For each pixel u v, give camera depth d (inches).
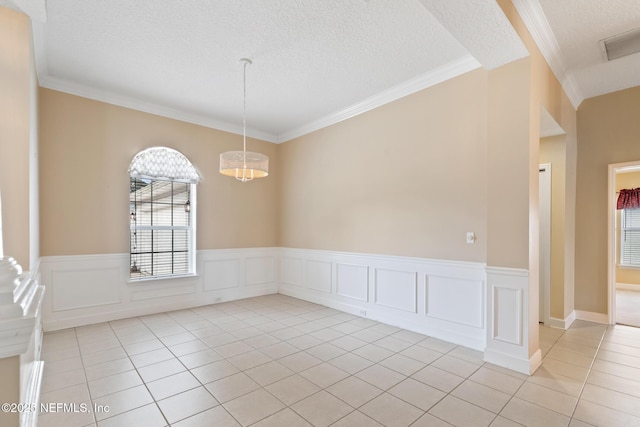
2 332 38.7
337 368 105.0
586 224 159.9
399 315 147.8
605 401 85.7
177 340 129.7
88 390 90.1
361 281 166.2
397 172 150.2
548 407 82.8
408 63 128.1
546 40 109.5
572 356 115.5
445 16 82.7
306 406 83.1
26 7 87.0
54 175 141.6
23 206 89.5
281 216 224.7
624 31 107.2
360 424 75.7
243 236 208.1
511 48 98.0
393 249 151.3
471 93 124.3
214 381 95.9
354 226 171.2
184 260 184.2
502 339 107.0
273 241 224.5
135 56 123.4
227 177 200.4
